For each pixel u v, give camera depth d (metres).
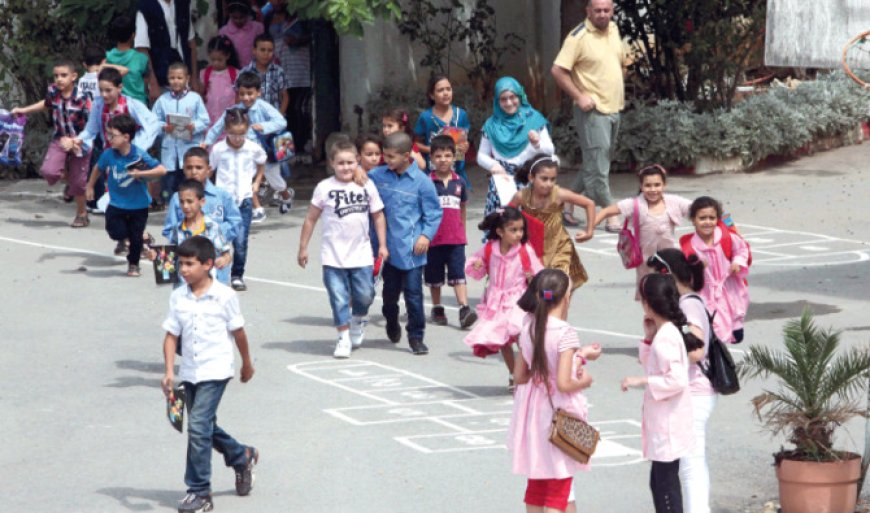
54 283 17.89
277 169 21.44
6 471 11.17
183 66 21.09
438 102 18.05
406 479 10.80
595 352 9.18
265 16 26.34
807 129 25.58
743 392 13.01
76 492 10.66
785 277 17.66
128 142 17.84
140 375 13.92
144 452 11.62
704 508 9.49
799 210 21.69
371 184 14.42
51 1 26.06
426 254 14.90
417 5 26.38
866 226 20.59
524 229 12.93
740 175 24.59
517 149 17.84
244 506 10.29
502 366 14.20
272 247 20.00
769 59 12.52
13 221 22.03
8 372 14.01
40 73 26.19
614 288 17.38
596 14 20.58
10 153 21.38
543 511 9.20
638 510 10.09
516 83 17.80
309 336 15.39
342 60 26.30
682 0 25.58
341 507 10.24
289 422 12.32
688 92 26.22
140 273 18.45
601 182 20.84
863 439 11.57
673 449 9.19
